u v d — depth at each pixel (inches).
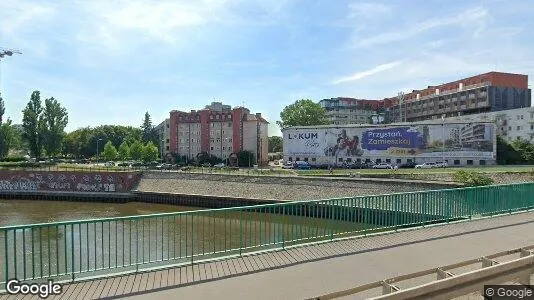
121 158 4685.0
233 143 4350.4
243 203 2260.1
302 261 390.9
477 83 4534.9
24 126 3969.0
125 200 2662.4
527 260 301.0
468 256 414.3
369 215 521.3
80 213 2207.2
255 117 4483.3
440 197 598.5
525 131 3715.6
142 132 5659.5
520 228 557.0
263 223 454.3
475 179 1847.9
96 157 5329.7
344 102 6028.5
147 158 4569.4
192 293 306.3
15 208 2399.1
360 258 402.9
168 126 4879.4
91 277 336.5
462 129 3149.6
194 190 2546.8
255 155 4311.0
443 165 3090.6
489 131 3088.1
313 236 472.7
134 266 366.0
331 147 3553.2
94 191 2778.1
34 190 2822.3
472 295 298.8
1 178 2861.7
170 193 2539.4
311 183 2235.5
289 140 3718.0
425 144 3245.6
